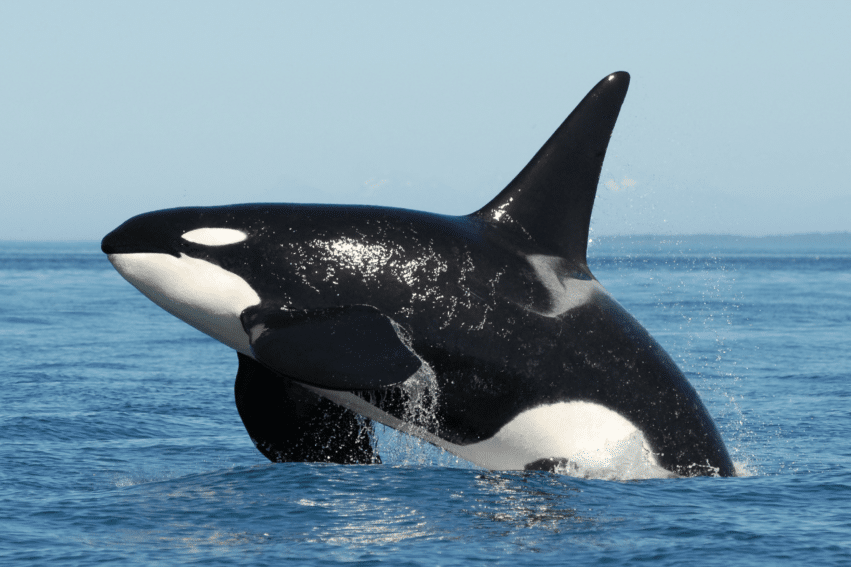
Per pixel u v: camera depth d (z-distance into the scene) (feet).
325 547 69.21
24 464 106.42
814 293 560.20
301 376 77.87
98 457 112.37
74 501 84.48
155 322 365.40
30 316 385.91
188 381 195.11
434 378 87.45
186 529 74.23
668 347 259.60
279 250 87.92
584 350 88.84
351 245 87.56
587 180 92.53
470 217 92.58
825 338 286.46
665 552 68.39
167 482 90.17
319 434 97.09
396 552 67.77
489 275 88.22
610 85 91.40
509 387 87.35
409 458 96.27
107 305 465.47
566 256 92.63
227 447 121.08
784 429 133.39
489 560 66.23
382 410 91.25
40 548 69.62
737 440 123.75
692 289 586.45
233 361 237.25
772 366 217.36
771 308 420.36
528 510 78.02
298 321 84.53
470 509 78.28
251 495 83.25
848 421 140.67
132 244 90.17
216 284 88.38
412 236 88.33
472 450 91.04
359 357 79.25
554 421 88.17
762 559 67.36
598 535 71.97
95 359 237.04
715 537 72.02
